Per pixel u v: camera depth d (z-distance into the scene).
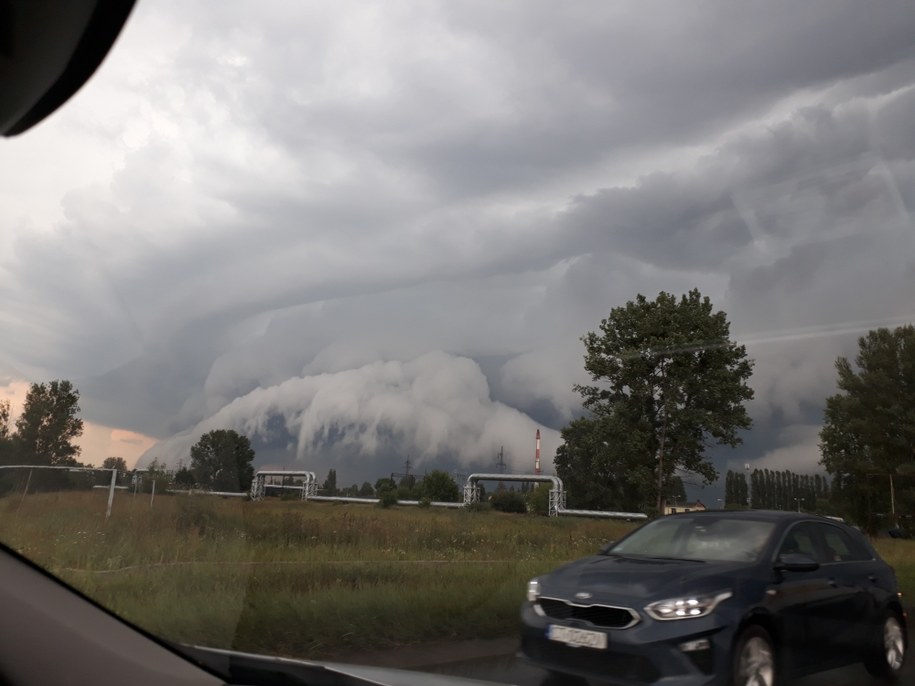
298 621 4.38
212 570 4.06
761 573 4.93
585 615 4.59
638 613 4.45
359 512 10.69
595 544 7.62
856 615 5.31
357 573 6.27
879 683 5.36
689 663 4.34
